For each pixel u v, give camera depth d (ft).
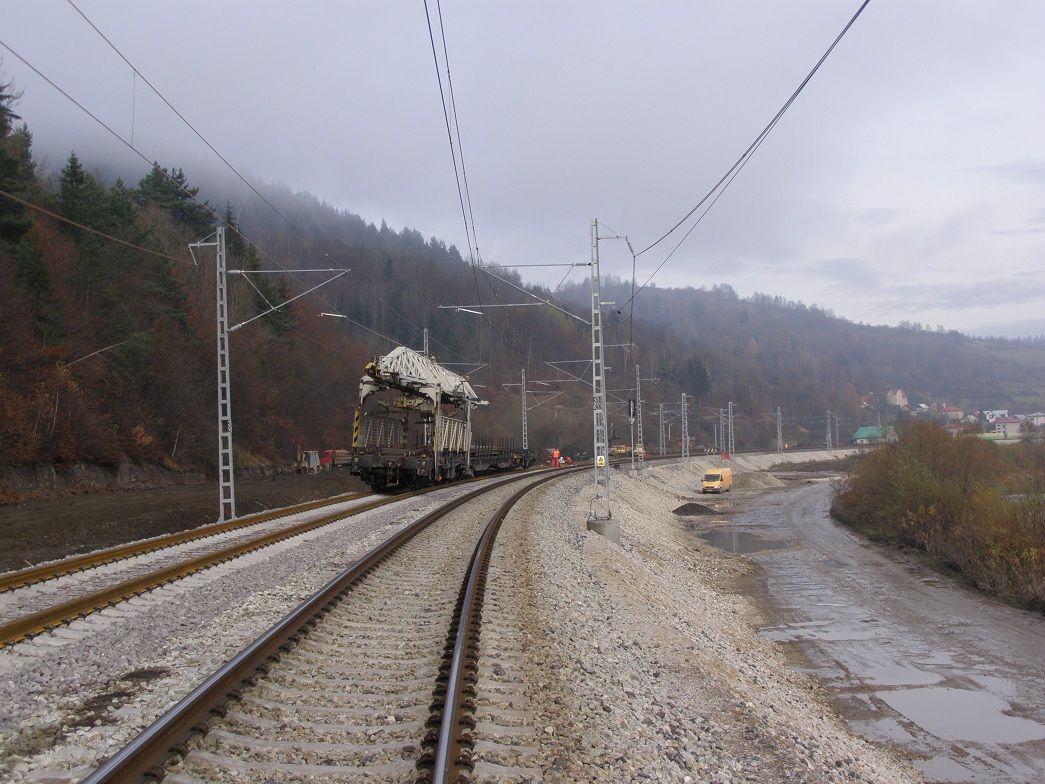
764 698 42.22
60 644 30.35
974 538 103.50
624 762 23.30
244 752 19.90
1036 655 64.03
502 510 84.74
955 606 82.58
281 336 217.77
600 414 92.32
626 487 178.29
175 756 18.62
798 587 92.68
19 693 24.40
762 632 70.79
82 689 25.18
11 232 127.54
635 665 37.65
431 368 132.16
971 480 130.52
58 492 105.70
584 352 390.01
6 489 98.63
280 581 45.06
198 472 149.07
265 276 237.66
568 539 75.10
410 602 40.42
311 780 18.62
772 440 570.87
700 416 520.83
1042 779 40.37
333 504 99.76
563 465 266.57
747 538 141.18
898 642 67.72
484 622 36.24
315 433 214.48
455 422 142.72
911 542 125.59
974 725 48.03
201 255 221.05
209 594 39.96
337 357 247.91
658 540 118.21
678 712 32.27
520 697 26.55
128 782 16.97
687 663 42.47
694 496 240.94
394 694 25.36
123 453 127.13
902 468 138.00
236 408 173.27
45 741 20.36
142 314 159.02
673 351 558.15
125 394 136.67
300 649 29.60
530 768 20.86
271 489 122.42
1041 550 88.84
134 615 34.83
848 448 530.68
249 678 24.43
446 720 21.20
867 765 36.42
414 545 60.49
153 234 185.98
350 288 345.10
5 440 100.83
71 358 127.13
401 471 120.57
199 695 21.38
